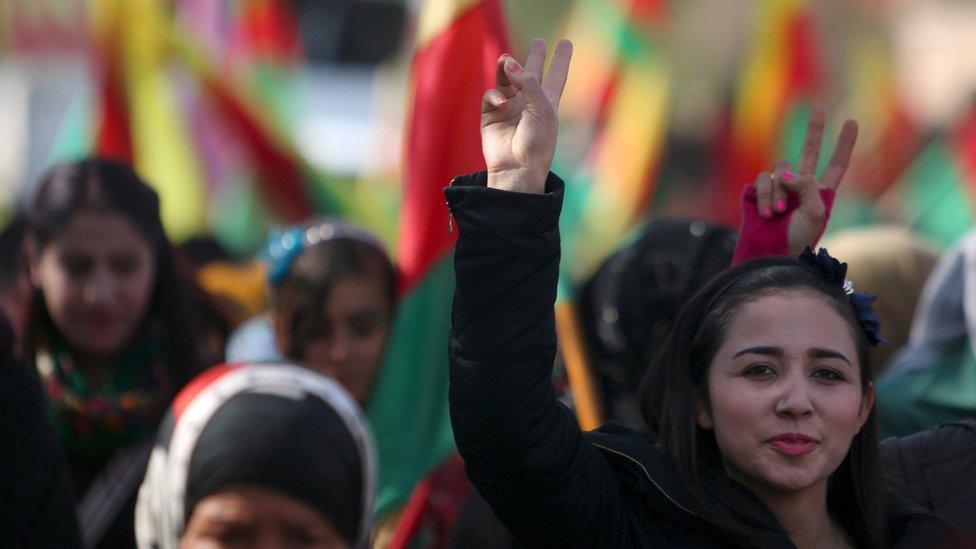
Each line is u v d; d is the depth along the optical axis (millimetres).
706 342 4762
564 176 13836
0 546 4391
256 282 9852
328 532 4945
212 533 4902
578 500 4566
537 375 4469
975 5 29406
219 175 12500
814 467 4602
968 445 5438
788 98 13555
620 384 7254
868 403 4832
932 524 4957
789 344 4645
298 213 11602
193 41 11109
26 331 7094
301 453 4918
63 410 6906
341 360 7707
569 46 4754
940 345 7383
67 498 4578
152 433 6934
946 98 28781
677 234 7371
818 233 5270
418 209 7586
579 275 12633
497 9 7590
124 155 10672
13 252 11070
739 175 13594
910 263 8344
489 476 4531
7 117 16625
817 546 4777
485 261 4441
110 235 7023
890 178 16281
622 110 13164
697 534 4641
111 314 7000
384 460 7633
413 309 7641
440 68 7535
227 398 5047
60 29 16688
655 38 13180
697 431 4859
